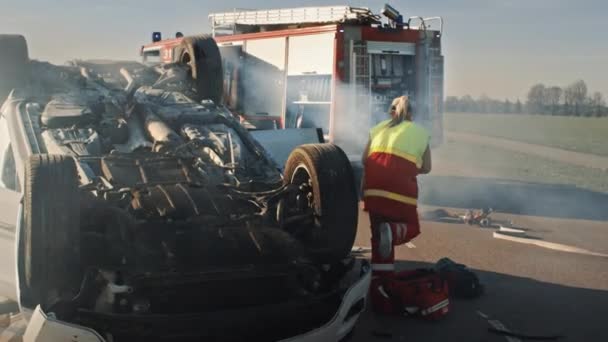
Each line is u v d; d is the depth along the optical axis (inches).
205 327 157.2
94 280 161.9
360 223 367.6
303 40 478.3
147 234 176.4
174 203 186.5
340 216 193.2
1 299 199.5
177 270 166.9
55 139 214.2
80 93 248.5
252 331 161.5
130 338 153.3
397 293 227.9
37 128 223.9
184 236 177.6
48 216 159.8
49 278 160.4
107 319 152.1
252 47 528.4
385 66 479.8
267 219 195.3
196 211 186.7
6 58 255.1
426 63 496.7
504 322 225.9
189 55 290.5
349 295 170.2
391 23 486.9
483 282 267.4
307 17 497.7
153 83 292.8
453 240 333.4
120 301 159.2
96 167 205.0
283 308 164.6
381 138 237.9
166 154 215.5
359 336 212.8
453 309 237.9
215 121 247.1
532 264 292.7
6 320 199.5
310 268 177.8
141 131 234.5
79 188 177.8
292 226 198.5
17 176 215.8
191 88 287.4
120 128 228.4
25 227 161.3
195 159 212.5
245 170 223.8
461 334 215.6
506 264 292.0
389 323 225.0
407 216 234.7
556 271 282.8
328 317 170.7
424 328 220.7
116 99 248.1
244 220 190.1
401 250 313.0
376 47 466.9
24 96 252.5
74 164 170.2
